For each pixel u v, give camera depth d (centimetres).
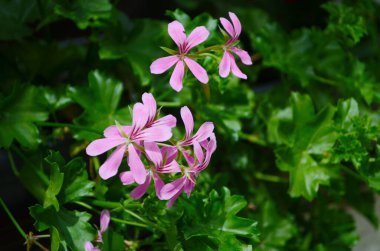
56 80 71
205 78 50
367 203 77
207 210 54
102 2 64
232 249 52
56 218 53
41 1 65
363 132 60
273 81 90
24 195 63
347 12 70
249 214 68
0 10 65
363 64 73
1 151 61
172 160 48
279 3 96
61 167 54
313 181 63
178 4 90
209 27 60
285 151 64
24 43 67
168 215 54
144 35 67
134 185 57
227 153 71
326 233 75
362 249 86
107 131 46
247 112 66
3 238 62
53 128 65
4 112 58
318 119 63
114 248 55
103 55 65
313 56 72
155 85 66
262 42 71
